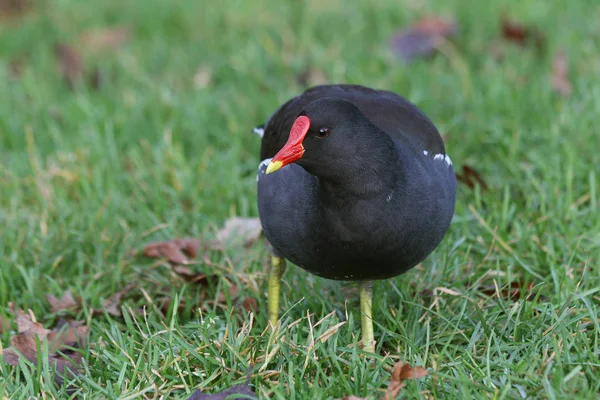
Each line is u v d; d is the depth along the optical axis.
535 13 14.38
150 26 15.25
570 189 9.65
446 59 13.43
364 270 7.36
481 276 8.77
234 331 8.02
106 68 14.02
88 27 15.52
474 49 13.53
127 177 11.00
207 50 14.25
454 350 7.66
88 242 9.89
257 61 13.45
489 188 10.09
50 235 9.90
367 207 6.95
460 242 9.06
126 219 10.37
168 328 7.98
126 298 9.14
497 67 12.81
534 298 8.07
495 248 9.27
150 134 12.07
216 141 11.93
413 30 13.80
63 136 12.07
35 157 11.18
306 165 6.88
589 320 7.88
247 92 12.73
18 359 7.72
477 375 7.17
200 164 10.97
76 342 8.28
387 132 7.63
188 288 9.12
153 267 9.51
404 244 7.20
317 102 6.85
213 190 10.63
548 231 9.31
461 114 11.59
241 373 7.44
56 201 10.47
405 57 13.47
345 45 13.94
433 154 7.73
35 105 12.88
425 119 8.00
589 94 11.49
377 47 13.75
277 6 15.59
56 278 9.45
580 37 13.52
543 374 7.06
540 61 13.01
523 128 11.19
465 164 10.13
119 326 8.41
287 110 8.21
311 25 14.62
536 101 11.60
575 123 10.94
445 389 7.07
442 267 8.92
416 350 7.61
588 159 10.47
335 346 7.56
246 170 11.34
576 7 14.46
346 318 8.02
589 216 9.45
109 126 11.73
